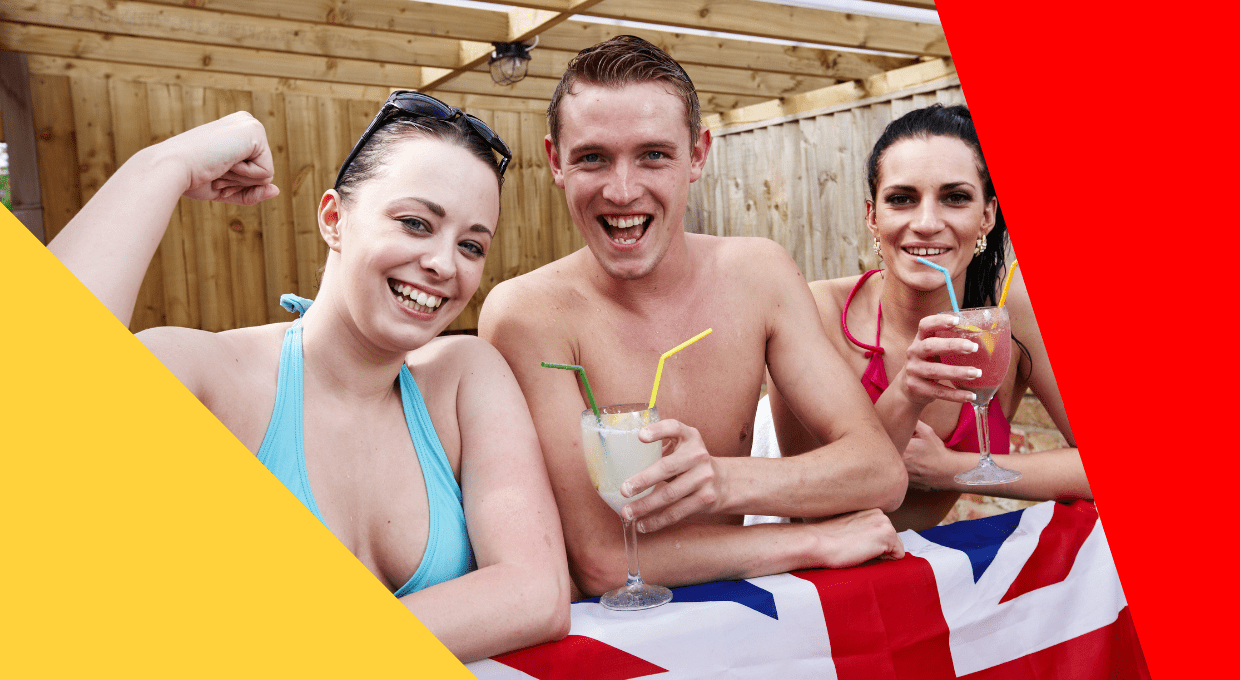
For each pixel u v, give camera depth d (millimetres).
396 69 5734
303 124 5941
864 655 1134
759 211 6504
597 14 4047
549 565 1054
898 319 1860
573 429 1347
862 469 1342
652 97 1282
